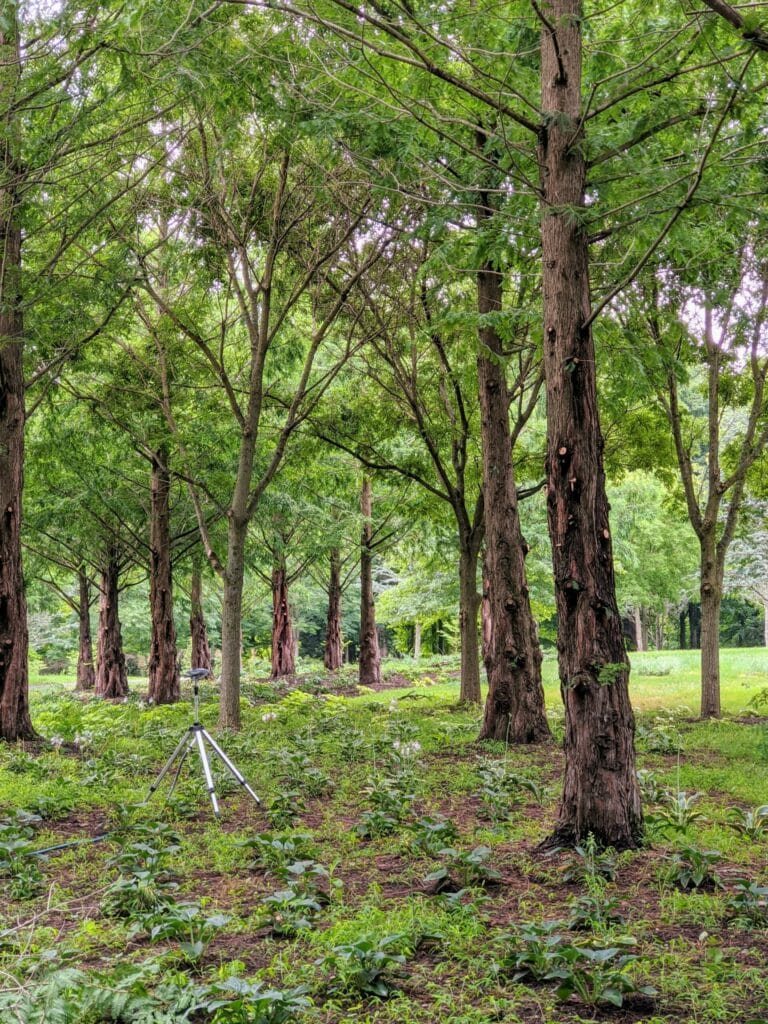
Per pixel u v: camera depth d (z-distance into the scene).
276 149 12.81
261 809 8.70
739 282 12.85
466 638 17.91
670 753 11.87
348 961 4.50
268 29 8.53
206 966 4.84
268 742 12.88
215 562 14.84
